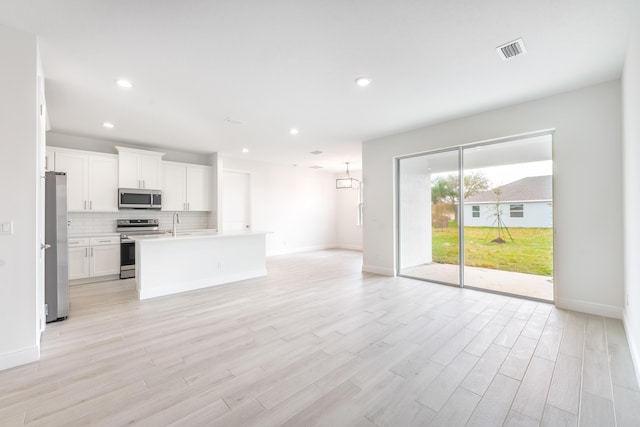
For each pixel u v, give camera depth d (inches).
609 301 123.2
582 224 129.2
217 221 253.8
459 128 167.8
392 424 62.9
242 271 196.4
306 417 65.1
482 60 105.1
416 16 81.5
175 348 98.0
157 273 159.3
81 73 112.7
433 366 86.3
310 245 359.9
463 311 133.0
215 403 69.8
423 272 193.8
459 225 175.9
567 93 132.0
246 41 93.4
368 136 205.9
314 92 131.8
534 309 134.4
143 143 221.6
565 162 133.0
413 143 190.1
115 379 79.7
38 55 96.3
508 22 84.1
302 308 138.3
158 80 119.0
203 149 244.5
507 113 149.6
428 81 121.5
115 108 148.8
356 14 80.7
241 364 87.7
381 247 212.1
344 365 87.0
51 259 120.7
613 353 92.7
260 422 63.4
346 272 221.1
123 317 126.9
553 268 139.2
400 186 205.9
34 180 89.0
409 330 112.1
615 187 121.0
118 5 76.6
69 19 82.0
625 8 77.9
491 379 79.4
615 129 120.8
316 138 210.7
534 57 103.1
